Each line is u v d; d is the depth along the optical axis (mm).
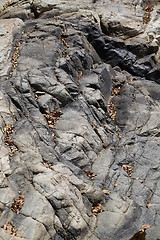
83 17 15820
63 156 9883
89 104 11742
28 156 9344
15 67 12094
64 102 11430
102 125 11438
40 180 8719
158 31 16219
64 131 10555
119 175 9906
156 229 8656
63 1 17016
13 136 9820
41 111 10977
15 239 7602
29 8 16859
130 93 12859
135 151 10672
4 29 13789
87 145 10406
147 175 10023
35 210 8133
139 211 8953
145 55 15508
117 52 15086
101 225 8523
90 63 13609
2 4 17875
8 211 8055
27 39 13680
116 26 16156
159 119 11656
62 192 8523
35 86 11352
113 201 9062
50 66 12359
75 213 8375
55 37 13711
